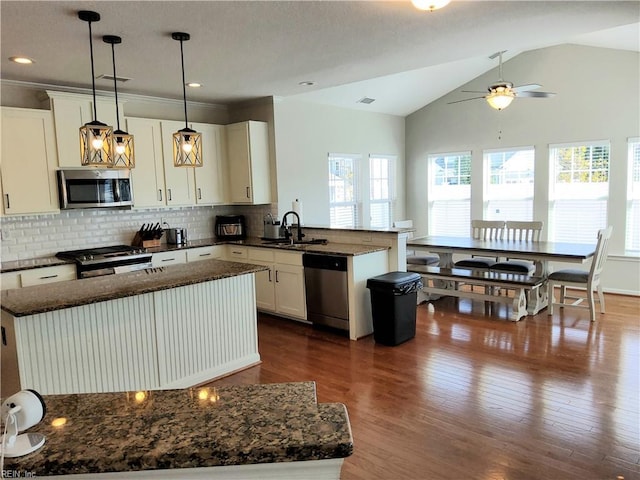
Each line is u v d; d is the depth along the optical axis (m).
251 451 0.95
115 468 0.94
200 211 6.04
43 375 2.72
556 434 2.66
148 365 3.21
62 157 4.39
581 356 3.85
